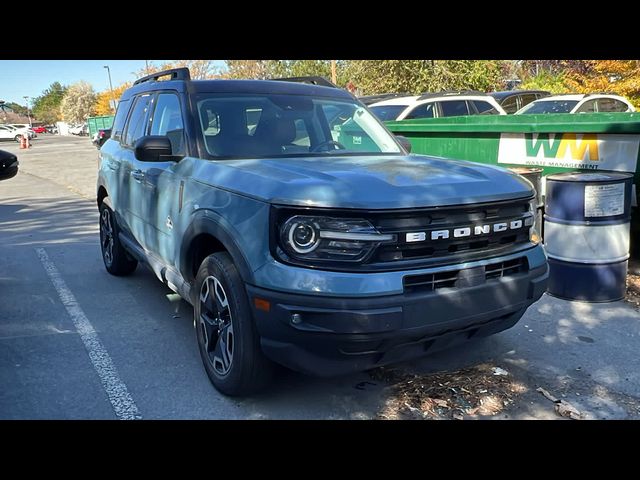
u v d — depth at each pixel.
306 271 2.97
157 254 4.70
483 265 3.25
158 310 5.31
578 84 15.15
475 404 3.58
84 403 3.61
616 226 5.24
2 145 46.38
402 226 3.04
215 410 3.51
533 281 3.49
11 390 3.78
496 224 3.33
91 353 4.36
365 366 3.17
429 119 8.58
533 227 3.67
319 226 2.99
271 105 4.55
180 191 4.04
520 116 7.04
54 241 8.49
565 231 5.34
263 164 3.69
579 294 5.36
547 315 5.07
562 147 6.39
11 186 16.11
